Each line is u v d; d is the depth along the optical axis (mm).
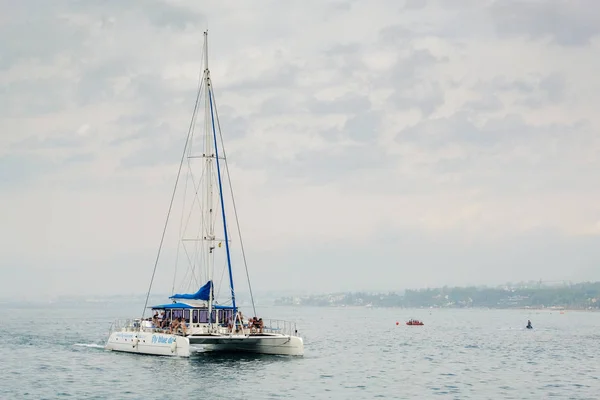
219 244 63344
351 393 47219
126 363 58906
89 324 153000
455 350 87250
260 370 55875
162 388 47312
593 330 152500
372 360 70500
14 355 69062
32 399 43375
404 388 50094
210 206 63375
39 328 131000
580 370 63688
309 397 45219
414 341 106438
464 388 50688
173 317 63219
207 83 65562
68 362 61594
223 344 67312
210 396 44719
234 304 63688
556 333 136875
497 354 81188
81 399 43438
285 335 63156
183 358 59625
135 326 68188
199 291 62062
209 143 64500
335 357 72750
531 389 50719
